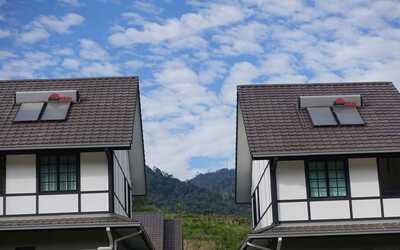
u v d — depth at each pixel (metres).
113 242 15.35
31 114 17.30
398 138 17.00
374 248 16.16
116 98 18.38
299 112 18.31
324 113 18.00
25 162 16.22
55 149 15.98
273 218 16.33
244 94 19.31
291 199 16.45
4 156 16.23
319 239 16.14
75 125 16.88
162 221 26.42
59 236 15.59
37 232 15.58
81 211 15.95
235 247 34.28
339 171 16.70
